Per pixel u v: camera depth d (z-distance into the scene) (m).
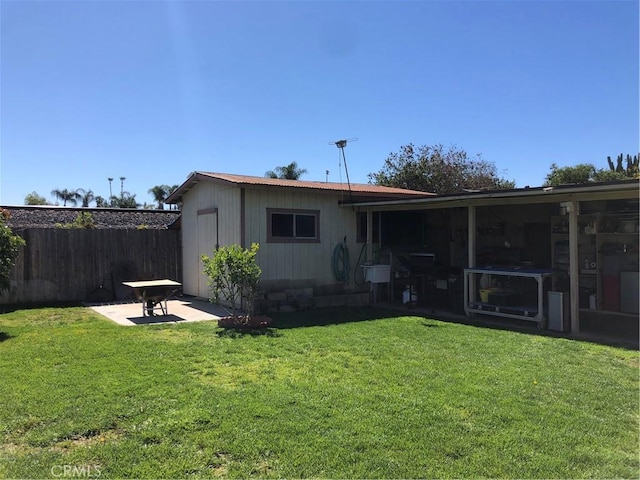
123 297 11.96
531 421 3.80
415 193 13.26
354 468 3.01
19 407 3.94
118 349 6.04
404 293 10.91
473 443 3.38
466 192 8.85
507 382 4.82
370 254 11.64
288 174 29.22
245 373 5.07
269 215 10.23
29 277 10.97
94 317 8.79
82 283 11.59
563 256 10.34
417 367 5.36
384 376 4.98
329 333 7.34
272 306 9.82
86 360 5.47
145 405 4.02
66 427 3.56
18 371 4.97
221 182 10.16
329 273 11.19
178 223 13.17
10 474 2.90
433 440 3.42
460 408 4.06
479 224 12.61
